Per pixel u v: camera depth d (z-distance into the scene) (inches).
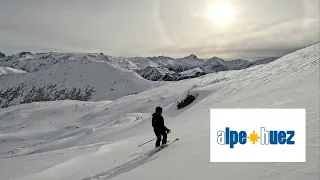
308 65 775.7
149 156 379.2
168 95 3314.5
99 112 3299.7
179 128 565.0
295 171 190.2
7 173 478.9
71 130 2822.3
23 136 2738.7
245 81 1178.0
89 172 387.9
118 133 1400.1
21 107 4749.0
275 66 1191.6
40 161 572.4
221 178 218.4
